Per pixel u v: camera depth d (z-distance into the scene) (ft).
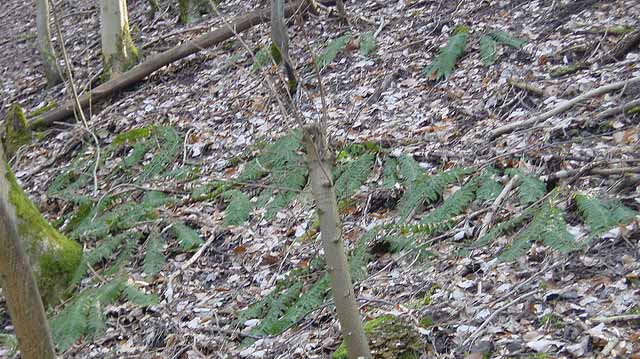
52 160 34.12
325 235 13.38
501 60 27.37
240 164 27.94
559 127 21.91
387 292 18.72
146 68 37.14
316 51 33.01
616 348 13.96
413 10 33.83
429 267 19.10
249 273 22.44
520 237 18.07
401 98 27.89
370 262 20.49
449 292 17.56
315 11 36.11
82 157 33.06
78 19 49.80
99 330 21.71
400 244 20.36
